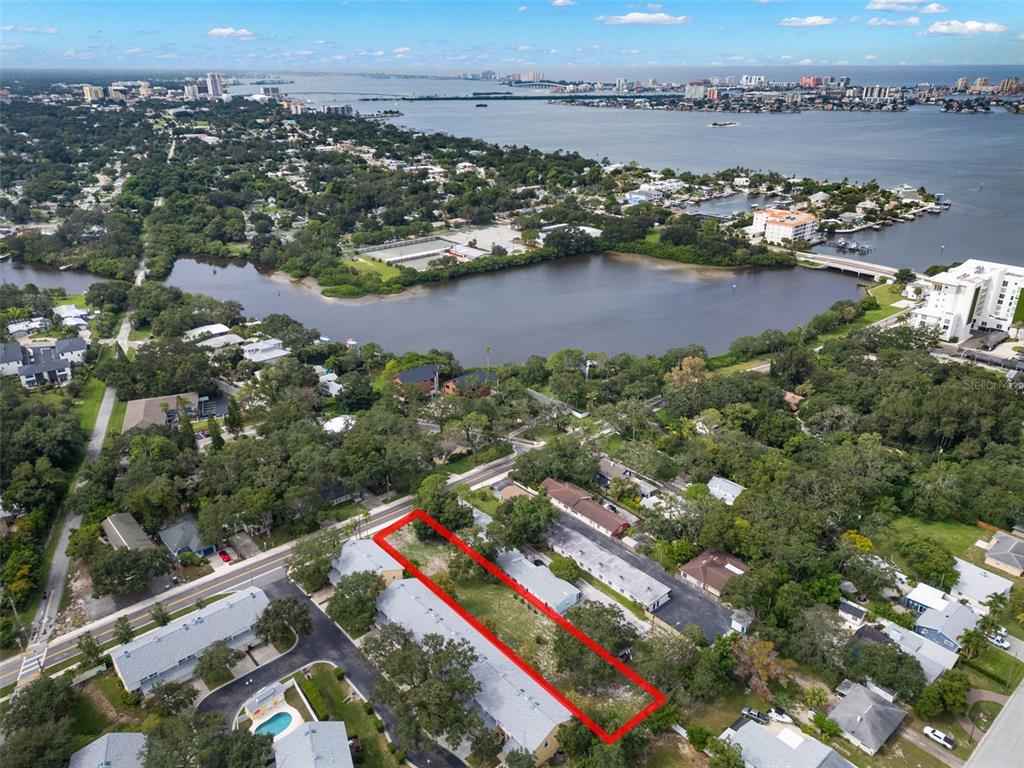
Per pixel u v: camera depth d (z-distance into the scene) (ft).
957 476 462.60
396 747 298.97
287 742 281.54
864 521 430.61
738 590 356.18
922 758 291.58
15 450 502.38
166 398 631.97
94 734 304.09
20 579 389.39
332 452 488.85
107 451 517.14
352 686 332.19
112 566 382.22
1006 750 294.66
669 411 600.39
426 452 507.30
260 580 410.11
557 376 647.56
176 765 262.26
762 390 604.49
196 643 342.44
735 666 331.57
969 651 339.98
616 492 486.79
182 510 471.62
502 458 551.59
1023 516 435.12
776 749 283.38
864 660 321.32
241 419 599.16
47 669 344.28
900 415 536.01
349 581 366.63
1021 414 531.91
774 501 432.25
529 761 270.26
